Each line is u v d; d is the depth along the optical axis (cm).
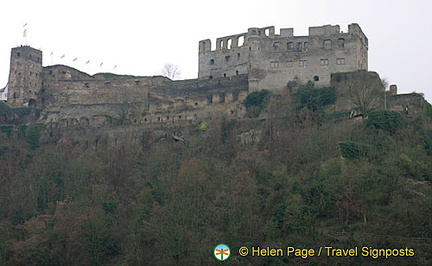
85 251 8512
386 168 9144
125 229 8938
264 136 11531
